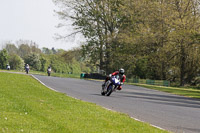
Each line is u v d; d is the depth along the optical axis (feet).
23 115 75.15
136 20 529.04
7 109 81.30
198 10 484.33
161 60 493.77
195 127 86.33
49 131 61.41
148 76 552.41
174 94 263.29
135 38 492.95
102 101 139.23
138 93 227.61
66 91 181.88
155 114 108.06
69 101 117.91
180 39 453.17
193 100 202.69
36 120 70.74
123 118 87.45
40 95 131.64
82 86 243.19
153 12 485.56
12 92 130.52
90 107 105.40
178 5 484.74
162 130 75.72
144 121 90.12
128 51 524.11
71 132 62.23
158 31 476.13
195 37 428.56
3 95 112.57
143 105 137.39
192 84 518.78
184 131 79.15
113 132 66.95
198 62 497.05
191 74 517.55
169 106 143.74
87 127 69.31
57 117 77.51
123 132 68.44
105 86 170.91
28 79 252.62
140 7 505.66
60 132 61.52
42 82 244.01
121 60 533.14
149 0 506.07
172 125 87.04
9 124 62.95
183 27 456.45
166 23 469.98
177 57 500.33
